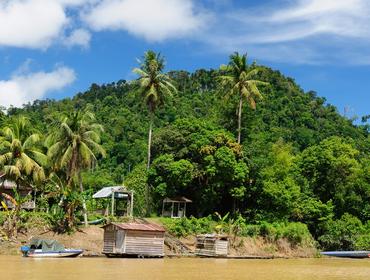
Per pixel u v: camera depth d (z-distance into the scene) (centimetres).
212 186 6750
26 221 5450
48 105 15950
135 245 5016
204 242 5734
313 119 14025
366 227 7612
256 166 6944
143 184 7856
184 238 6000
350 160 7988
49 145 6125
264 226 6488
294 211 7200
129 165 11069
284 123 13462
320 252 6694
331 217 7475
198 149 6812
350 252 6462
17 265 3788
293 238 6662
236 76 7669
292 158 8588
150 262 4509
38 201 6525
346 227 7262
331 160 7950
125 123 12600
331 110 15388
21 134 6081
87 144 6112
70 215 5572
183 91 15238
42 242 4697
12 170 5603
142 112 13238
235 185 6800
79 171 5972
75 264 3994
